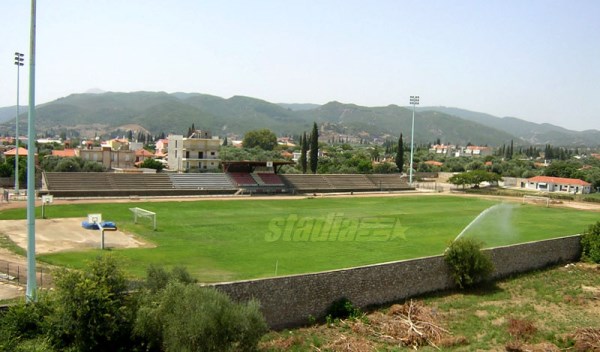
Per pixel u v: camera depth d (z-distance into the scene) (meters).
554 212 96.38
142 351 25.61
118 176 98.00
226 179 110.88
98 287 25.41
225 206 84.19
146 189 97.88
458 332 32.94
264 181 114.88
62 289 24.98
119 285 26.64
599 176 160.12
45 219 62.00
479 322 34.91
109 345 25.48
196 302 24.94
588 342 31.33
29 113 28.03
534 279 46.59
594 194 144.38
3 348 22.77
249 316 25.83
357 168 165.38
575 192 148.38
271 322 31.58
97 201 83.38
